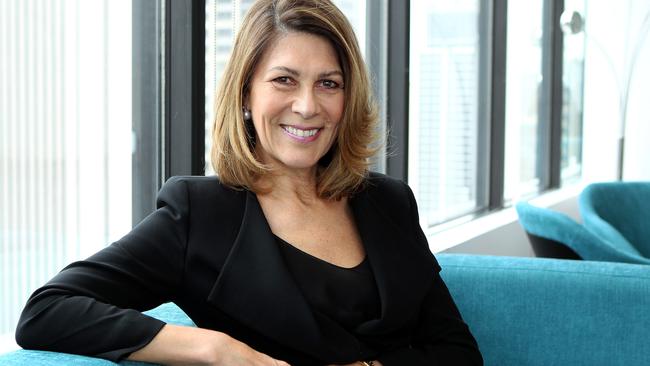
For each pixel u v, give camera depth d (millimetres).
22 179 1822
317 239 1678
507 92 5000
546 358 2010
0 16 1742
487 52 4762
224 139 1654
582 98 6465
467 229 4016
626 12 5961
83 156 1994
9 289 1809
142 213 2209
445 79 4184
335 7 1663
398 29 3580
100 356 1328
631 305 1940
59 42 1900
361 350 1605
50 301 1367
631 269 1979
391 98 3621
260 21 1624
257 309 1527
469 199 4602
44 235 1892
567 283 1997
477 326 2068
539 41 5699
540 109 5812
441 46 4117
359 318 1631
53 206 1911
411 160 3742
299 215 1687
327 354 1549
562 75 6078
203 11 2248
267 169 1646
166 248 1531
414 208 1892
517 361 2035
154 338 1341
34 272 1871
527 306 2027
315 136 1651
